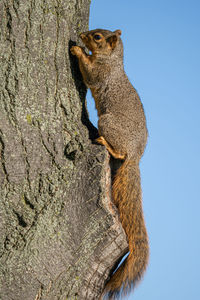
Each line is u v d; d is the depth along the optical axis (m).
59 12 6.89
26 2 6.22
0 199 5.98
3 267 5.93
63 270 6.40
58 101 6.73
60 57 6.88
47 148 6.37
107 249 6.87
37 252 6.13
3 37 6.07
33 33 6.32
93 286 6.91
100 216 6.57
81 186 6.52
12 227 6.08
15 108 6.06
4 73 6.05
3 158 5.95
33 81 6.30
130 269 7.78
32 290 6.06
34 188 6.23
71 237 6.45
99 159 6.57
